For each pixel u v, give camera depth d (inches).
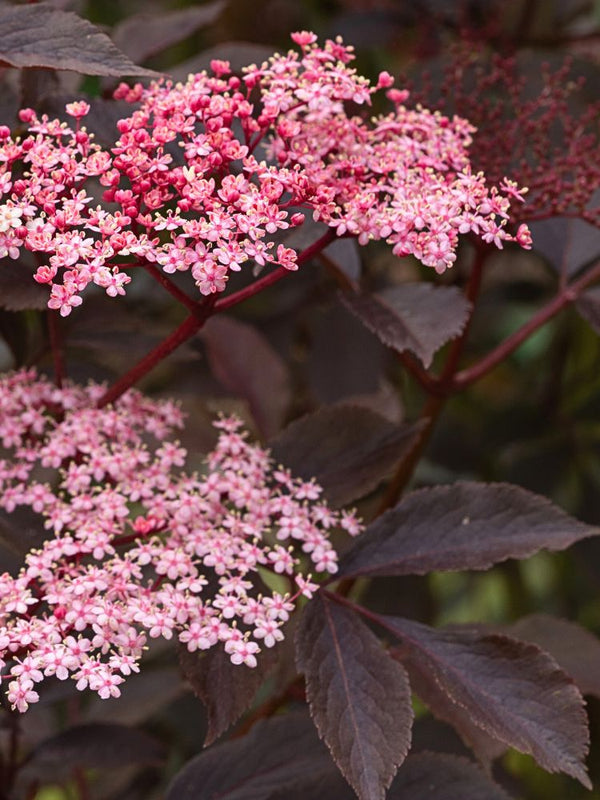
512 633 46.7
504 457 58.0
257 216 39.6
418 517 42.7
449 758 43.6
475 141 46.3
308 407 58.9
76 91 48.4
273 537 47.9
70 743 46.3
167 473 43.1
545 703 40.3
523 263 64.5
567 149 50.2
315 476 44.0
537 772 54.6
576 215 45.2
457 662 41.0
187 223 39.4
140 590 40.1
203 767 44.5
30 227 39.4
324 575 46.9
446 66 51.6
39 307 42.2
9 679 41.1
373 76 66.6
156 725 54.8
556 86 49.9
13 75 46.6
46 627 39.2
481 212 40.6
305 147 41.5
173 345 42.3
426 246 40.2
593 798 54.6
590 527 42.3
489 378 70.4
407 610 53.1
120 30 51.0
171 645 49.6
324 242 41.1
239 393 52.0
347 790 43.9
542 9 62.7
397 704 40.3
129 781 53.6
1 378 44.8
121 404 44.3
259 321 57.2
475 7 62.0
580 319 58.1
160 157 40.5
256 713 47.3
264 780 44.3
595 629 61.6
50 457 42.9
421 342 42.1
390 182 41.6
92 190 46.0
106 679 38.8
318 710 40.3
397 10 62.9
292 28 67.2
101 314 47.0
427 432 48.5
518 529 42.4
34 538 42.4
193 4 65.4
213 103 40.8
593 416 56.5
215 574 41.7
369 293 43.3
